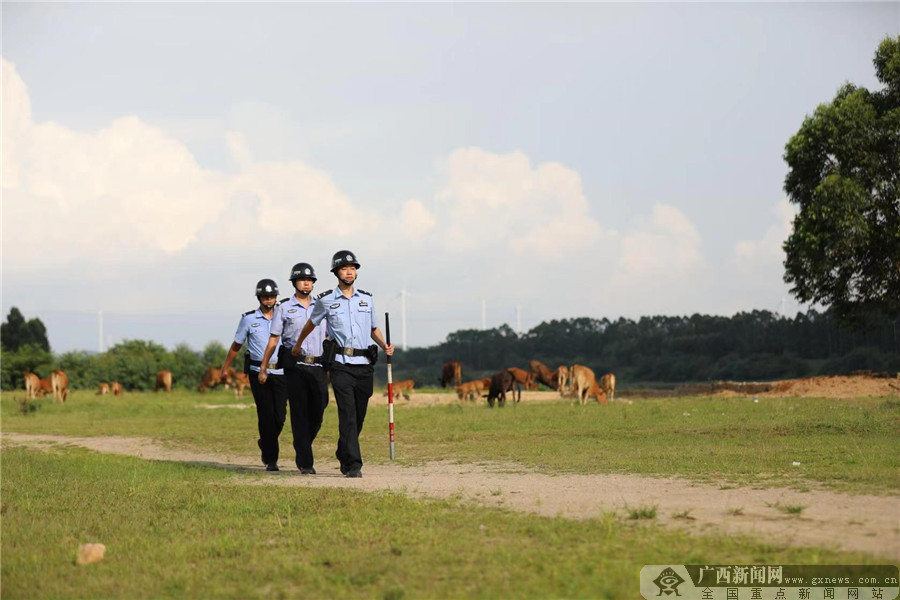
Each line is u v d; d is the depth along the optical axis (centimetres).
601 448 1280
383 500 816
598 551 588
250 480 1073
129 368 6353
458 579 541
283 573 569
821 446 1188
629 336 9269
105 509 834
